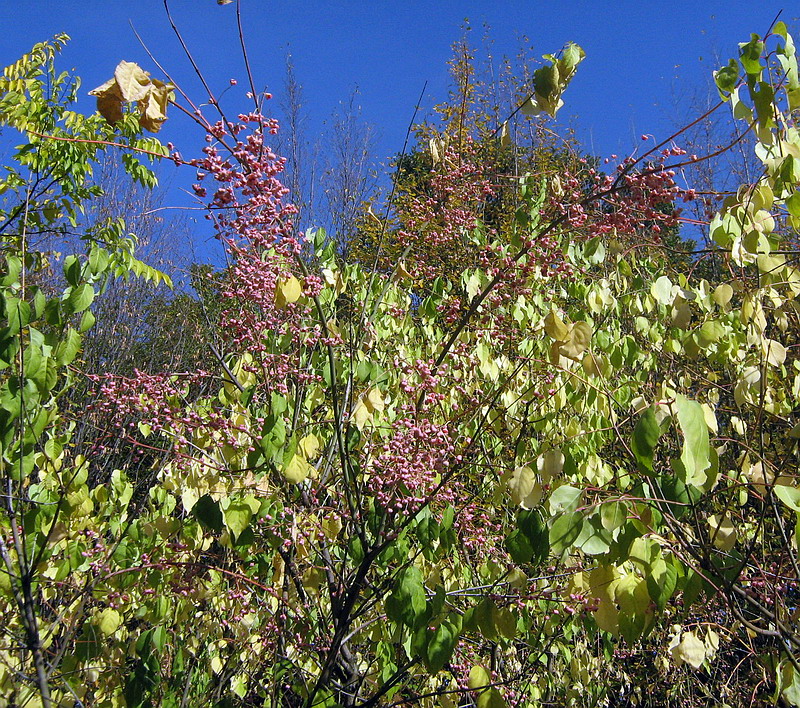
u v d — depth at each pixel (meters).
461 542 3.13
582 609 2.76
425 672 3.22
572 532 1.83
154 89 2.07
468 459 3.24
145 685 2.72
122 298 10.01
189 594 2.96
